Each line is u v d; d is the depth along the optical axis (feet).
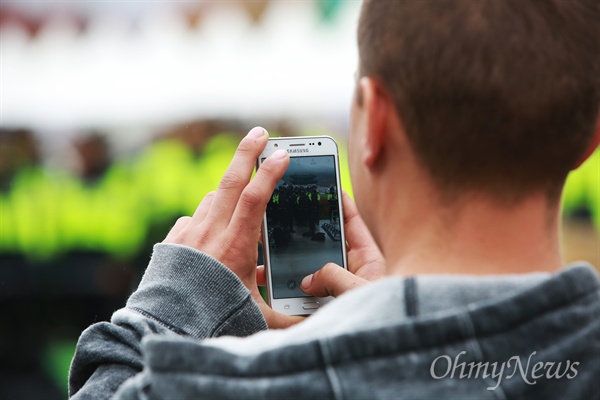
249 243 5.64
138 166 20.53
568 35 3.70
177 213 20.08
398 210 3.92
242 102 20.95
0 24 20.65
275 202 6.61
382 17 3.90
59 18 20.72
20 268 20.22
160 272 5.27
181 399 3.68
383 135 3.92
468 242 3.77
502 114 3.62
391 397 3.50
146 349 3.80
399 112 3.83
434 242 3.81
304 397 3.53
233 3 20.45
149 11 20.72
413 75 3.73
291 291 6.51
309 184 6.65
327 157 6.69
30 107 20.97
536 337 3.59
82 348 5.10
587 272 3.77
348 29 20.44
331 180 6.67
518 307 3.57
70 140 20.97
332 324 3.76
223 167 20.27
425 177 3.82
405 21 3.79
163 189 20.21
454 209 3.77
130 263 20.02
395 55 3.79
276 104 20.97
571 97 3.67
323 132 20.92
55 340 20.27
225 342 3.90
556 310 3.64
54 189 20.54
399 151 3.89
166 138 20.83
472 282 3.65
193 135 20.81
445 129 3.69
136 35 20.84
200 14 20.58
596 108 3.81
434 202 3.81
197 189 20.21
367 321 3.68
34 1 20.63
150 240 19.98
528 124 3.64
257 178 5.64
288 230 6.58
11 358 20.13
